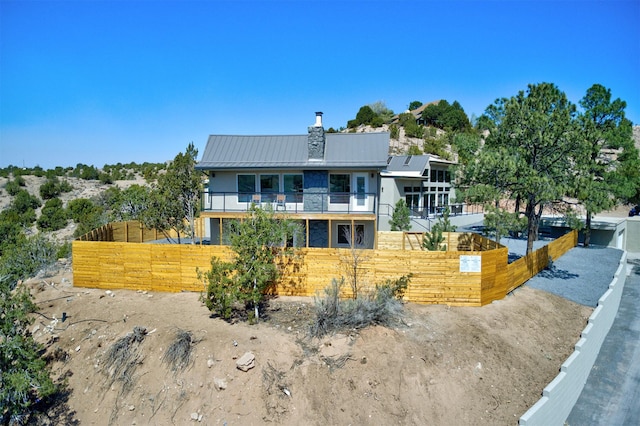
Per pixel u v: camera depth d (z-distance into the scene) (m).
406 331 14.10
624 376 15.11
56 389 11.91
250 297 14.50
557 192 17.28
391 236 24.05
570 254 27.69
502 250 17.05
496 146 19.95
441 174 40.84
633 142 25.73
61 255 23.83
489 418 11.64
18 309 11.66
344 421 11.41
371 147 23.47
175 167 22.69
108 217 30.30
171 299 16.58
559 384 12.28
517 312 15.97
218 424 11.27
